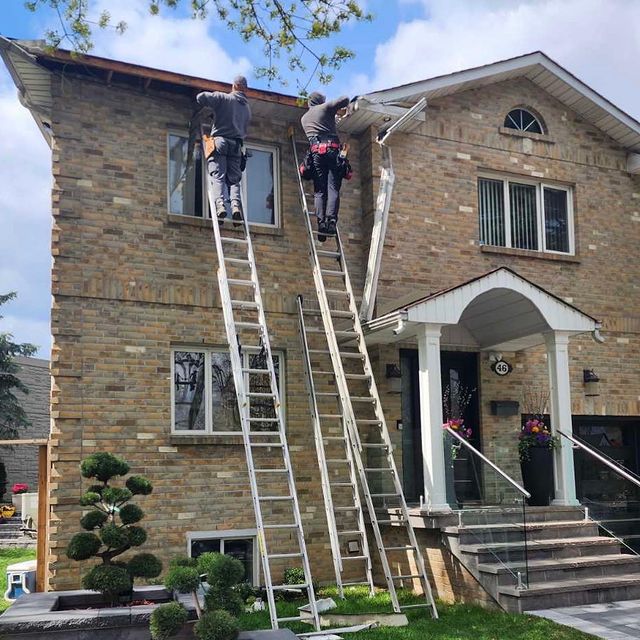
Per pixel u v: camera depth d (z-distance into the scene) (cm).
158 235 1133
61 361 1052
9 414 2839
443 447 1082
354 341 1202
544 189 1418
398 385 1221
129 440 1073
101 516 768
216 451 1121
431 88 1279
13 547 1916
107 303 1090
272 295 1196
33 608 706
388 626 890
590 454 1156
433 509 1053
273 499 935
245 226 1130
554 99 1430
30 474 2988
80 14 948
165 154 1159
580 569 997
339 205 1209
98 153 1114
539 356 1345
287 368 1189
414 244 1276
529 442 1199
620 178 1469
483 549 980
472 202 1333
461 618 914
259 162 1244
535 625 850
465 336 1296
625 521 1120
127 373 1087
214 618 647
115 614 673
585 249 1412
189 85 1148
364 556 1060
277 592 1065
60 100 1102
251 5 990
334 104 1177
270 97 1186
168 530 1077
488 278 1127
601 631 819
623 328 1419
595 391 1373
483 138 1355
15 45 1050
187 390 1139
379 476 1180
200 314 1145
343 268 1205
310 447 1180
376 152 1269
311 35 1006
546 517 1111
